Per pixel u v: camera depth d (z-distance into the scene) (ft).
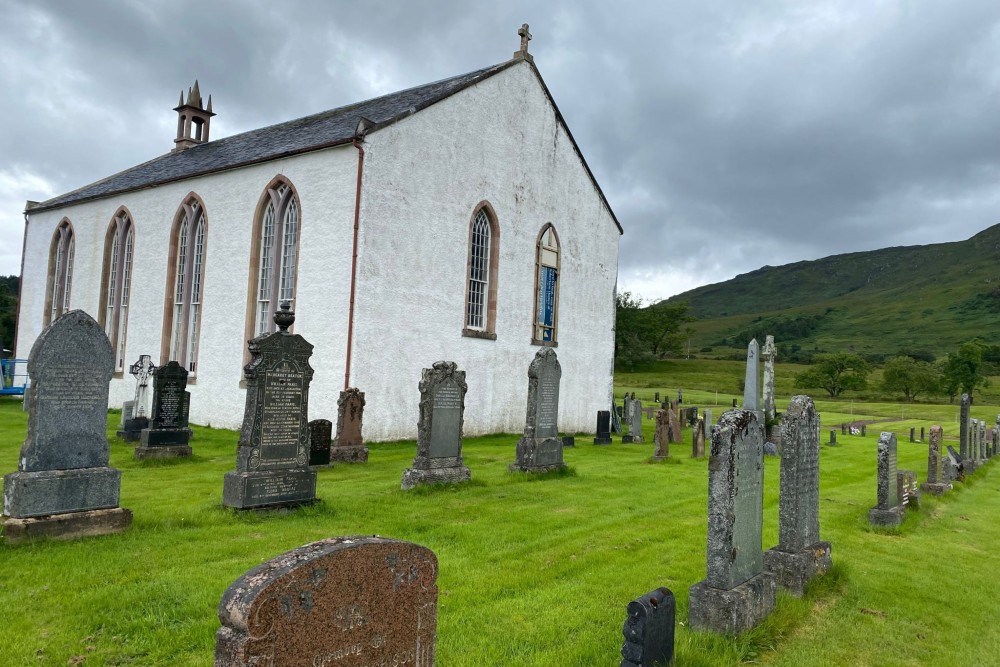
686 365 331.57
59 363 27.14
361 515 33.83
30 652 17.46
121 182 102.17
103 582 22.39
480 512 35.73
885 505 36.37
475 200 77.92
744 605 20.61
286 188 72.33
